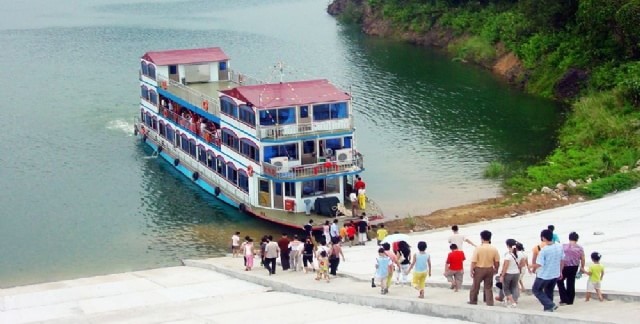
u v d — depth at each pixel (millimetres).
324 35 176000
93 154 91688
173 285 55594
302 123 70438
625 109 95000
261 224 70750
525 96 117938
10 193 79500
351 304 43844
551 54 123062
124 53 155125
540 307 35781
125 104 114562
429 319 37594
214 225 71375
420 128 101625
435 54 153125
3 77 133500
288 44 163250
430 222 69938
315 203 69938
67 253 66000
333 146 71688
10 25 195750
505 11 153875
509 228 62656
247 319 42344
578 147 89312
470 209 73375
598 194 74500
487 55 140125
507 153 91000
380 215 69438
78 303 51938
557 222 62906
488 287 36688
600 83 106875
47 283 58812
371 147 93750
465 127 102000
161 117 90562
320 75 133375
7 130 101250
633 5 106125
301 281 51750
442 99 116875
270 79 126000
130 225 71812
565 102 112250
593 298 36375
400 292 43062
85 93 121188
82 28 189125
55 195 79062
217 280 56594
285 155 70688
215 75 92438
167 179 83438
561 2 127125
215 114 78812
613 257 45969
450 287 42688
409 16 172250
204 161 81688
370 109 111125
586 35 119688
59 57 151875
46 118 106938
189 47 160500
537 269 34938
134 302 51281
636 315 32438
